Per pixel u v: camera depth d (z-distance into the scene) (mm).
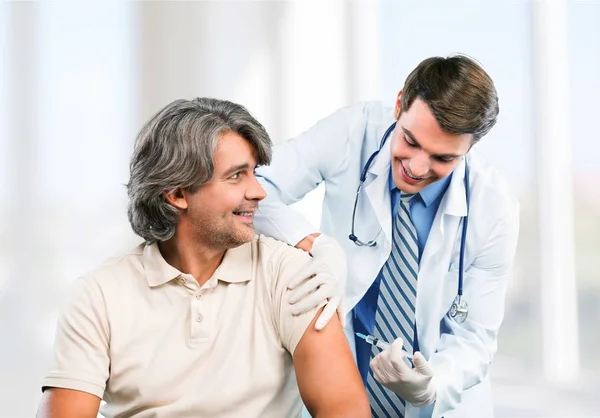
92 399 1285
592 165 2785
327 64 3066
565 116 2811
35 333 2928
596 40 2768
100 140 3064
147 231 1346
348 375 1264
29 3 3014
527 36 2834
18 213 2982
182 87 3100
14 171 2990
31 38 3016
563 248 2814
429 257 1612
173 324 1316
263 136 1297
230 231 1293
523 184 2846
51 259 2994
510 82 2857
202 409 1274
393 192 1622
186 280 1323
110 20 3078
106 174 3062
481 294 1647
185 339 1308
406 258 1617
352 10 3053
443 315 1667
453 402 1549
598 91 2768
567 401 2758
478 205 1590
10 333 2908
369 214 1658
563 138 2812
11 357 2891
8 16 3000
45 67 3027
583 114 2789
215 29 3090
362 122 1699
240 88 3090
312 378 1267
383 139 1625
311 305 1281
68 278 3006
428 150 1354
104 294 1331
